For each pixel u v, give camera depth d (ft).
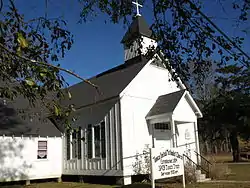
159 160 40.34
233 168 74.33
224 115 102.27
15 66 19.01
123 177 51.44
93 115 60.34
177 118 55.26
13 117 63.67
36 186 55.77
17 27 18.28
